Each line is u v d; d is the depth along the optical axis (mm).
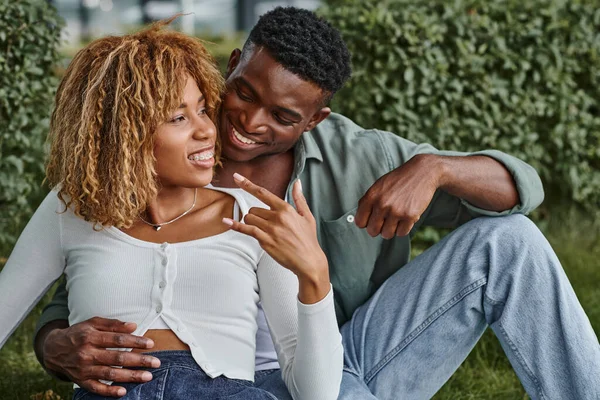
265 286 2619
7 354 4305
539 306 2812
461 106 6070
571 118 6320
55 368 2568
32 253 2662
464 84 5988
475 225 2967
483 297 2895
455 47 5969
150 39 2539
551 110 6273
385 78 5793
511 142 6188
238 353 2539
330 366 2480
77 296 2572
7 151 4863
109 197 2496
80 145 2484
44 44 4773
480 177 3016
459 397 4000
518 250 2859
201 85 2582
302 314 2441
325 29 2967
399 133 5891
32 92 4734
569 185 6547
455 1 5992
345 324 3164
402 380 2971
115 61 2494
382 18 5727
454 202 3236
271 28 2895
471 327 2947
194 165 2543
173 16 2633
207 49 2648
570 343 2777
